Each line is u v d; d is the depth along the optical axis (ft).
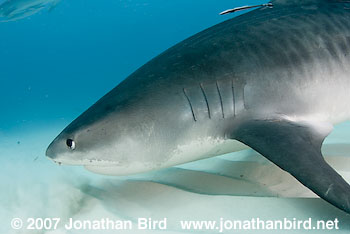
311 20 10.64
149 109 8.83
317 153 7.54
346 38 10.57
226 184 10.43
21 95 72.84
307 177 6.89
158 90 9.06
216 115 9.12
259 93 9.27
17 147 20.70
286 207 8.06
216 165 12.34
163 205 9.19
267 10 11.29
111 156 8.69
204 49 9.70
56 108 40.78
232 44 9.74
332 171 6.98
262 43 9.80
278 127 8.59
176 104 8.95
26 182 12.44
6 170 14.56
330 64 10.11
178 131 9.00
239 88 9.16
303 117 9.77
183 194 9.70
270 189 9.77
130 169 9.07
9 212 9.92
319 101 10.00
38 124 30.30
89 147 8.59
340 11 11.19
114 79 90.22
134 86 9.32
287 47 9.85
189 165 12.83
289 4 11.44
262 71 9.38
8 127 30.45
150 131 8.79
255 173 11.03
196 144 9.28
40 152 18.49
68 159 8.84
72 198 10.41
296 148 7.61
